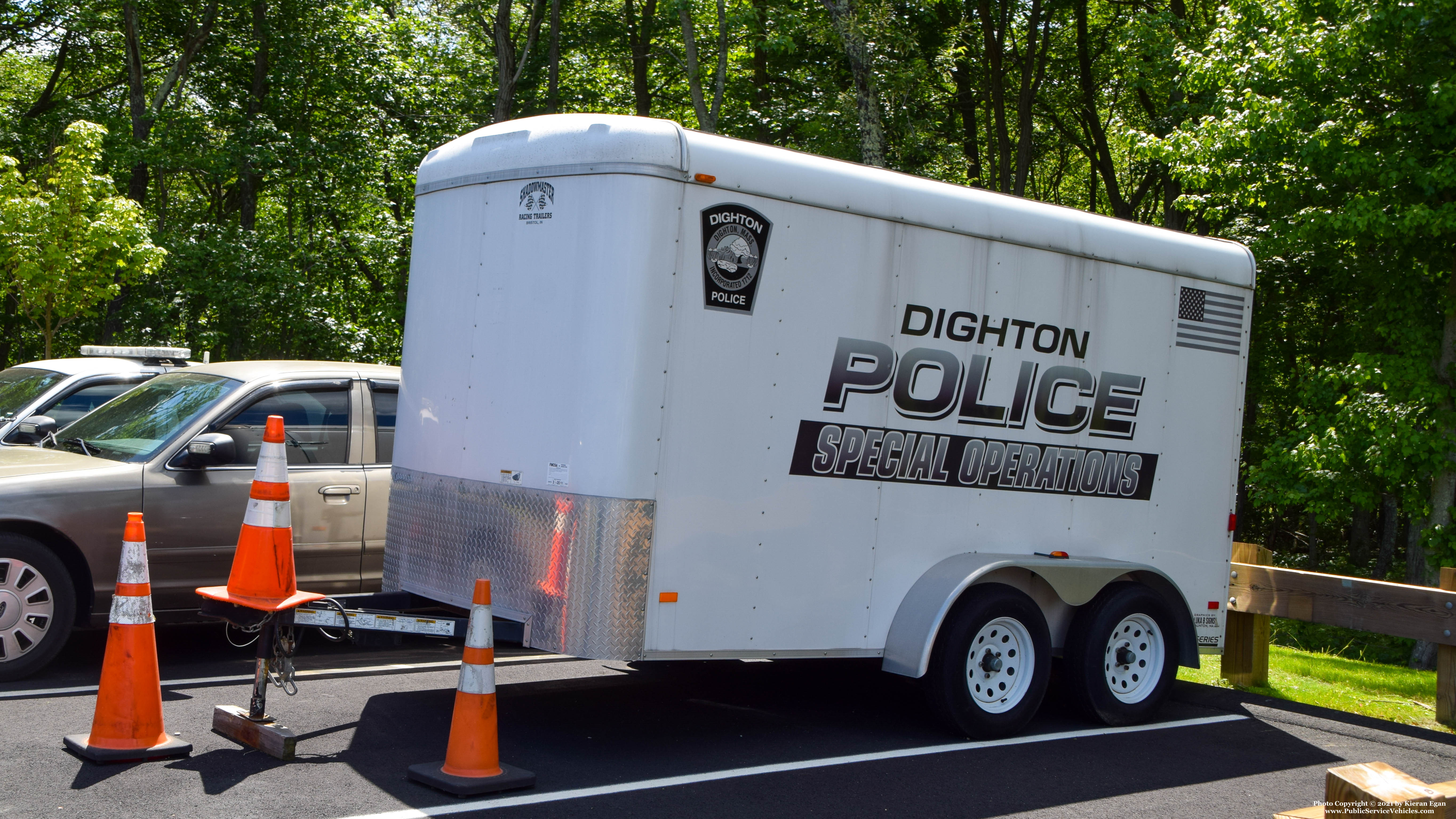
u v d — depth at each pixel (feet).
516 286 18.34
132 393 25.18
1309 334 68.33
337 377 25.07
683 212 17.04
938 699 19.62
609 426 16.67
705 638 17.39
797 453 18.33
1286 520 112.27
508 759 17.17
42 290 53.83
